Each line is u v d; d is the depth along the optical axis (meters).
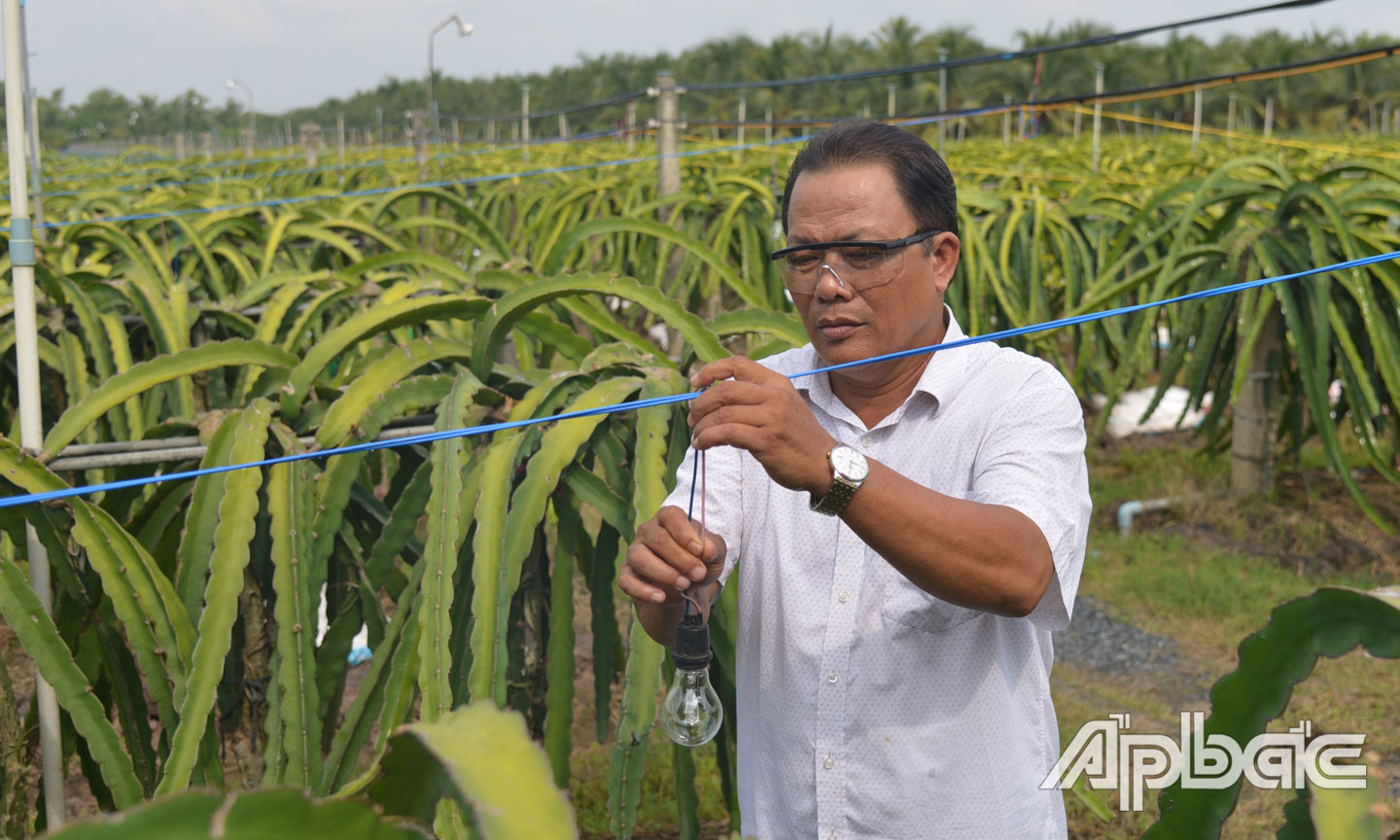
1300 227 4.56
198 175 13.77
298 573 1.89
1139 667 3.89
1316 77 50.69
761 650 1.36
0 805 1.95
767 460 1.00
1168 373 4.90
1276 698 0.95
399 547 2.07
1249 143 16.67
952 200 1.26
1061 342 7.96
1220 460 5.84
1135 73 47.44
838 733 1.28
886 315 1.22
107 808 2.03
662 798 3.06
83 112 90.69
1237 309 4.76
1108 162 12.16
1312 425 5.89
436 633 1.75
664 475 1.97
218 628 1.79
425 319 2.30
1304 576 4.66
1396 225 5.57
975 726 1.26
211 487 1.92
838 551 1.29
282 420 2.10
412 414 2.58
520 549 1.87
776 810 1.36
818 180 1.22
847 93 51.47
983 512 1.05
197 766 1.87
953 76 47.69
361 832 0.51
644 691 1.82
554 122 66.50
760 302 2.83
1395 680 3.66
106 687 2.09
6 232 3.86
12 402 3.41
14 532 1.83
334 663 2.09
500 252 4.76
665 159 6.66
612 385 2.08
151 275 3.29
